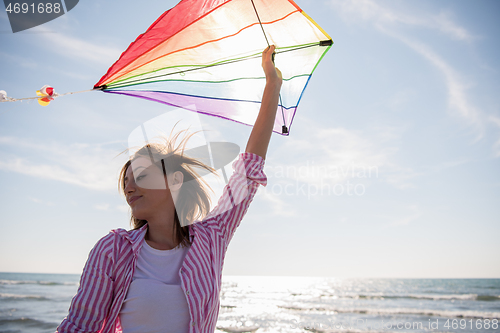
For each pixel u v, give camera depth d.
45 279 48.56
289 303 30.50
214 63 1.74
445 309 25.39
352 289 46.25
